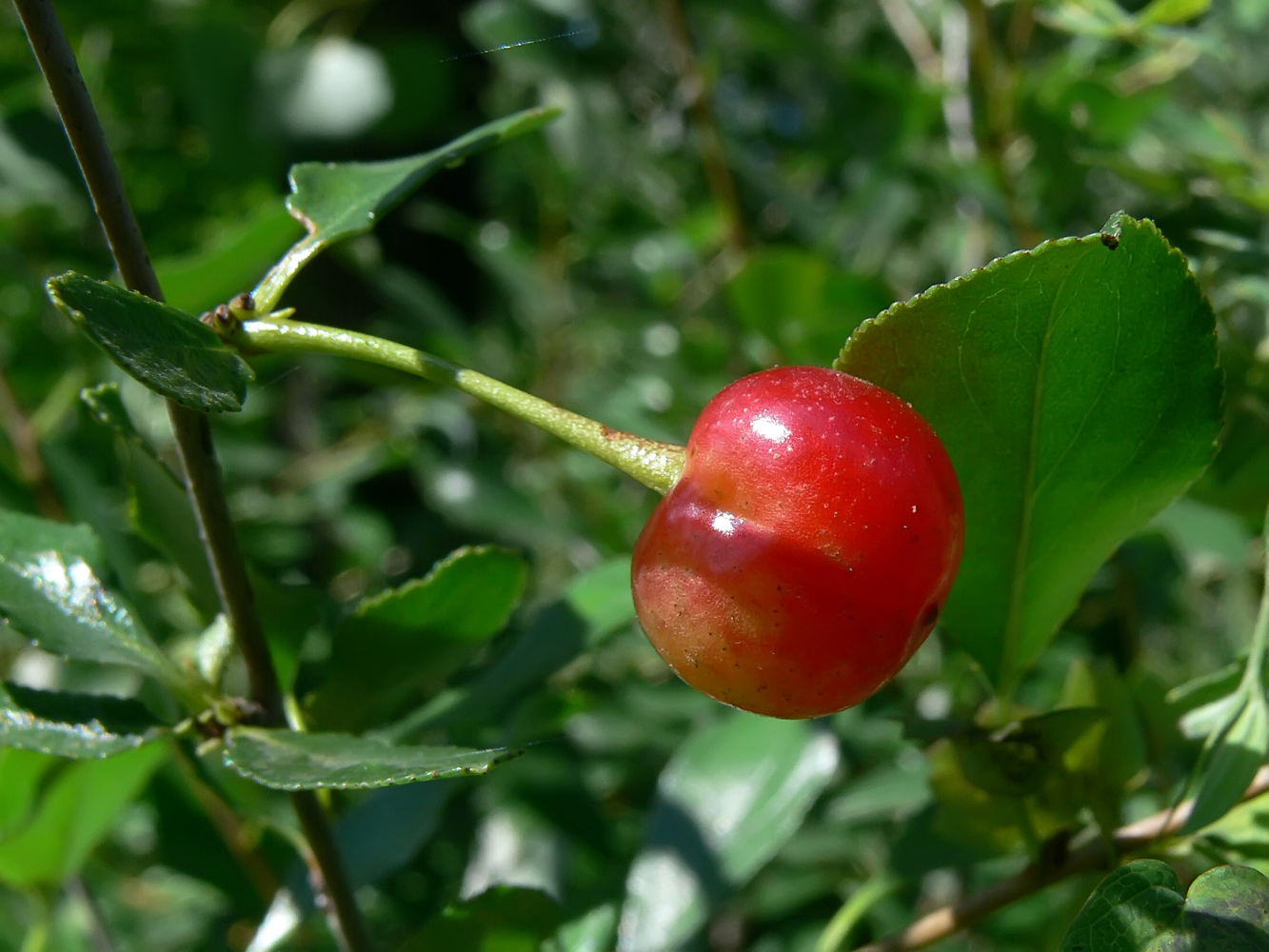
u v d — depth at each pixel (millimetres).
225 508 74
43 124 184
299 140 201
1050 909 153
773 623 66
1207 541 127
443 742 106
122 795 114
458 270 264
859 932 166
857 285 156
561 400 224
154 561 123
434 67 205
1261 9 161
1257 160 135
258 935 97
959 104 171
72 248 212
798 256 153
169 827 133
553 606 97
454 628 84
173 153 233
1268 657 86
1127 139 148
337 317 237
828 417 66
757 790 104
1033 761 80
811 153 238
